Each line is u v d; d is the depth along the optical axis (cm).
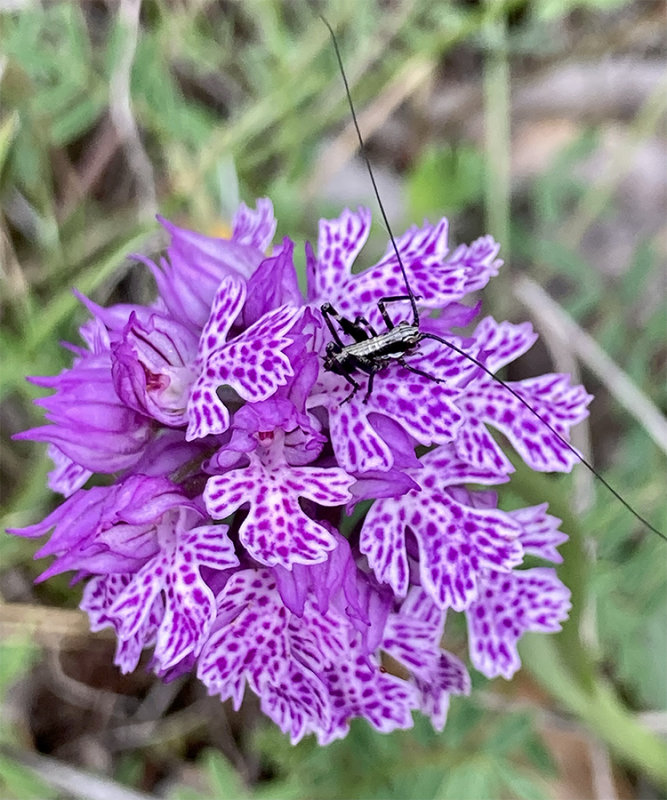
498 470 5
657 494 7
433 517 5
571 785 7
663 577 7
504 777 6
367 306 5
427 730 7
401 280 5
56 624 7
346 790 7
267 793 7
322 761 7
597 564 7
